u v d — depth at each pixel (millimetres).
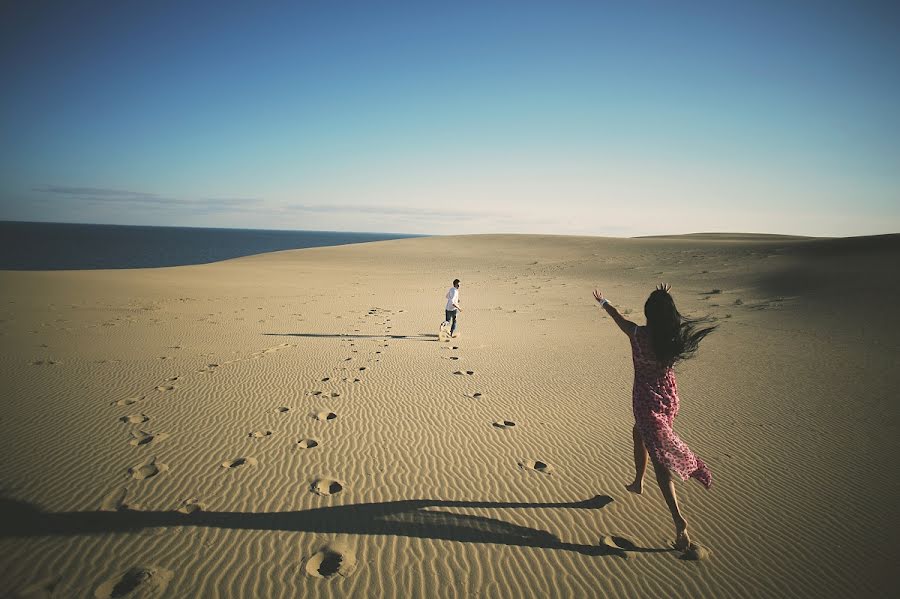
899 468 5180
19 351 9906
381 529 3951
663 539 3930
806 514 4305
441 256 43156
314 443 5734
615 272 29969
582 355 10789
